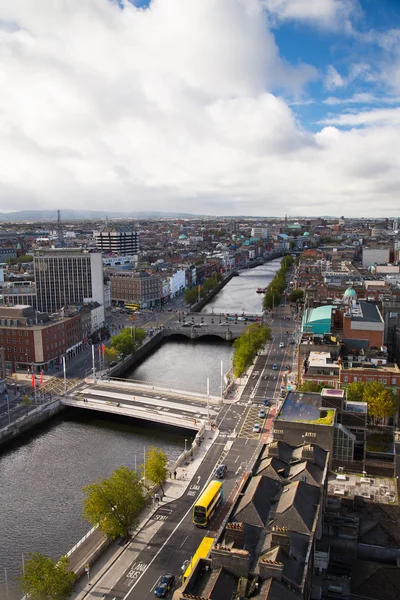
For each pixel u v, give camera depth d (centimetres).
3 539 11931
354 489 11838
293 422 11900
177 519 11938
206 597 6619
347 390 16575
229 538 7681
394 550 9544
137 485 11681
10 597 10106
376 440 15638
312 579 8300
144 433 17712
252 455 15025
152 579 9994
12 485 14300
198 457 15025
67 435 17612
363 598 8594
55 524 12488
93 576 10100
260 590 6731
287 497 8788
